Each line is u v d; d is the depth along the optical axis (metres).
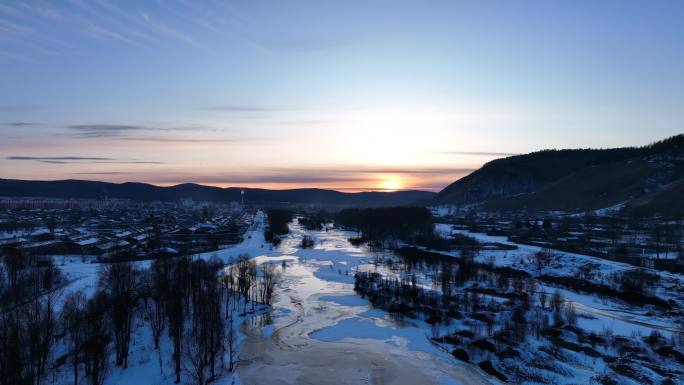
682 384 89.25
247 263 190.75
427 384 94.81
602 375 93.19
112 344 105.12
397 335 123.56
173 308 112.25
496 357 104.25
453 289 166.88
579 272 188.75
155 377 92.56
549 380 92.44
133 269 159.38
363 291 169.38
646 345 108.56
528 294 160.38
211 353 96.50
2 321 97.62
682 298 148.38
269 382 95.69
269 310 146.75
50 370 89.19
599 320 129.88
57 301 126.12
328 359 107.44
